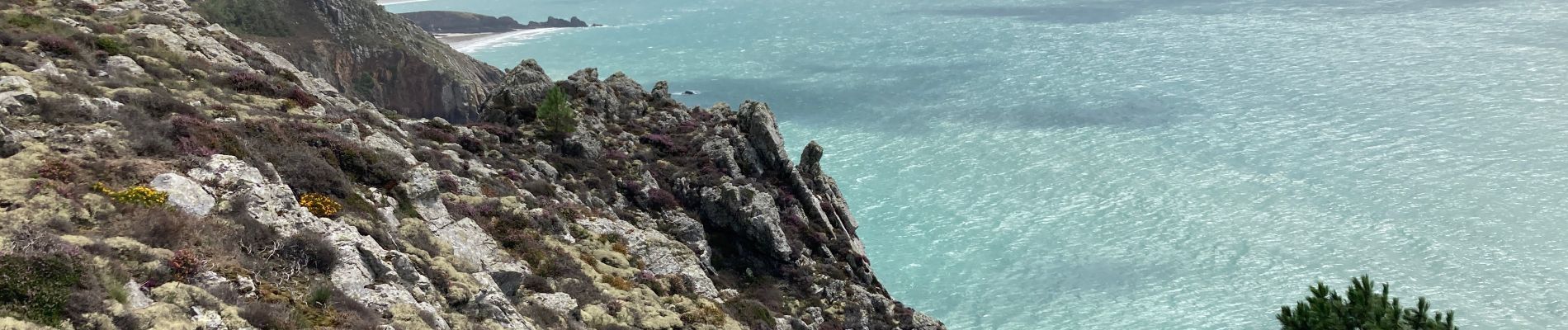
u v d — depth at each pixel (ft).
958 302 375.25
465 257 125.49
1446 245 406.21
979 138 611.47
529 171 198.59
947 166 550.77
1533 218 429.79
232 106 148.15
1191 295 371.15
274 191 106.93
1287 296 366.84
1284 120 619.26
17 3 167.22
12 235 76.64
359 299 93.71
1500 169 498.69
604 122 249.55
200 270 83.97
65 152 101.76
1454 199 458.09
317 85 202.69
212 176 105.09
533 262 141.49
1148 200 475.72
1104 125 631.97
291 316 83.41
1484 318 346.74
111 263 77.51
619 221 182.60
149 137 111.55
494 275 124.36
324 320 85.66
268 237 96.12
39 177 92.27
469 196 158.10
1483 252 397.60
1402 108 633.61
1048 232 440.04
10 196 85.87
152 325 71.82
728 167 227.40
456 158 181.78
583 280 143.74
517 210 158.30
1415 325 104.73
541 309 121.49
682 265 173.17
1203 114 648.38
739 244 204.74
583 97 255.50
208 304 78.38
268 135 135.13
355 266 98.17
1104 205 470.80
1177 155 551.59
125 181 97.50
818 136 637.30
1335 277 381.40
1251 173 510.99
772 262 201.16
